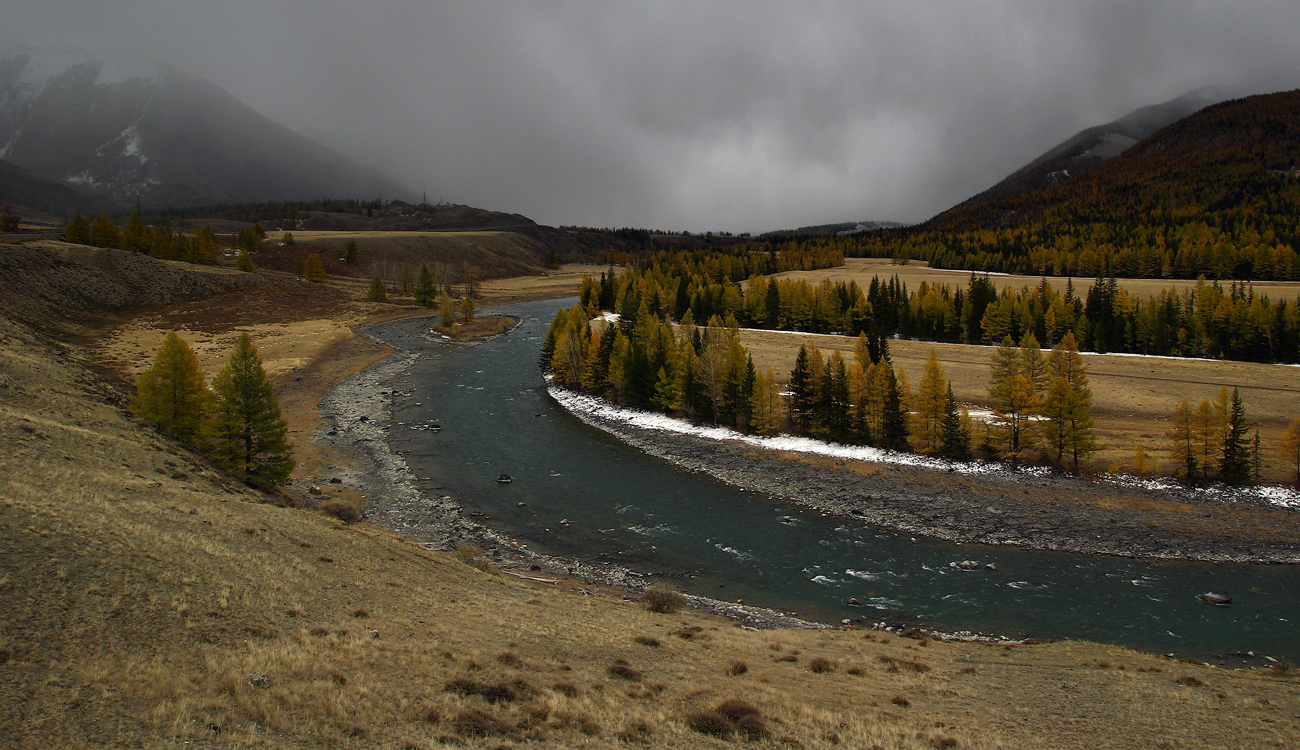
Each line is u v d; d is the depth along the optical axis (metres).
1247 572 39.47
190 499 28.97
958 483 53.69
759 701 19.48
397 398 81.00
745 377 68.44
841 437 62.94
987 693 21.98
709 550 41.94
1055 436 55.47
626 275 159.12
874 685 22.31
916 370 85.81
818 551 42.06
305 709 14.74
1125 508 48.41
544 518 46.50
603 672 20.56
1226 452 50.81
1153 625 32.59
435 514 45.62
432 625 22.48
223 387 43.28
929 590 36.69
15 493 22.36
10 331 69.81
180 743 12.52
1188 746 18.08
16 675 13.55
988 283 114.75
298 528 30.19
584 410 78.88
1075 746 17.83
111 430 37.84
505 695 17.17
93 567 18.86
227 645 17.30
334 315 137.00
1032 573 39.09
